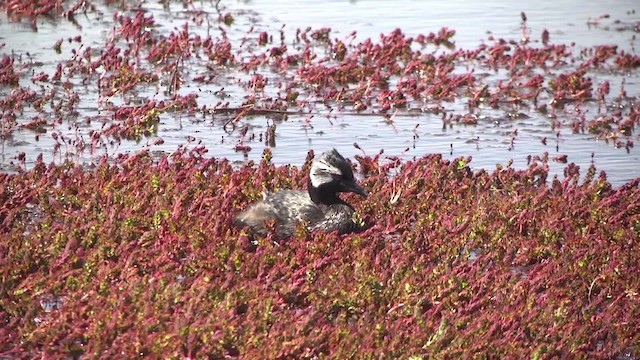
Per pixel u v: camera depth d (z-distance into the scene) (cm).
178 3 2870
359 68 2281
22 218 1386
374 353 1039
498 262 1334
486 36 2645
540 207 1503
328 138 1906
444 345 1085
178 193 1451
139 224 1345
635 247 1382
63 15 2652
